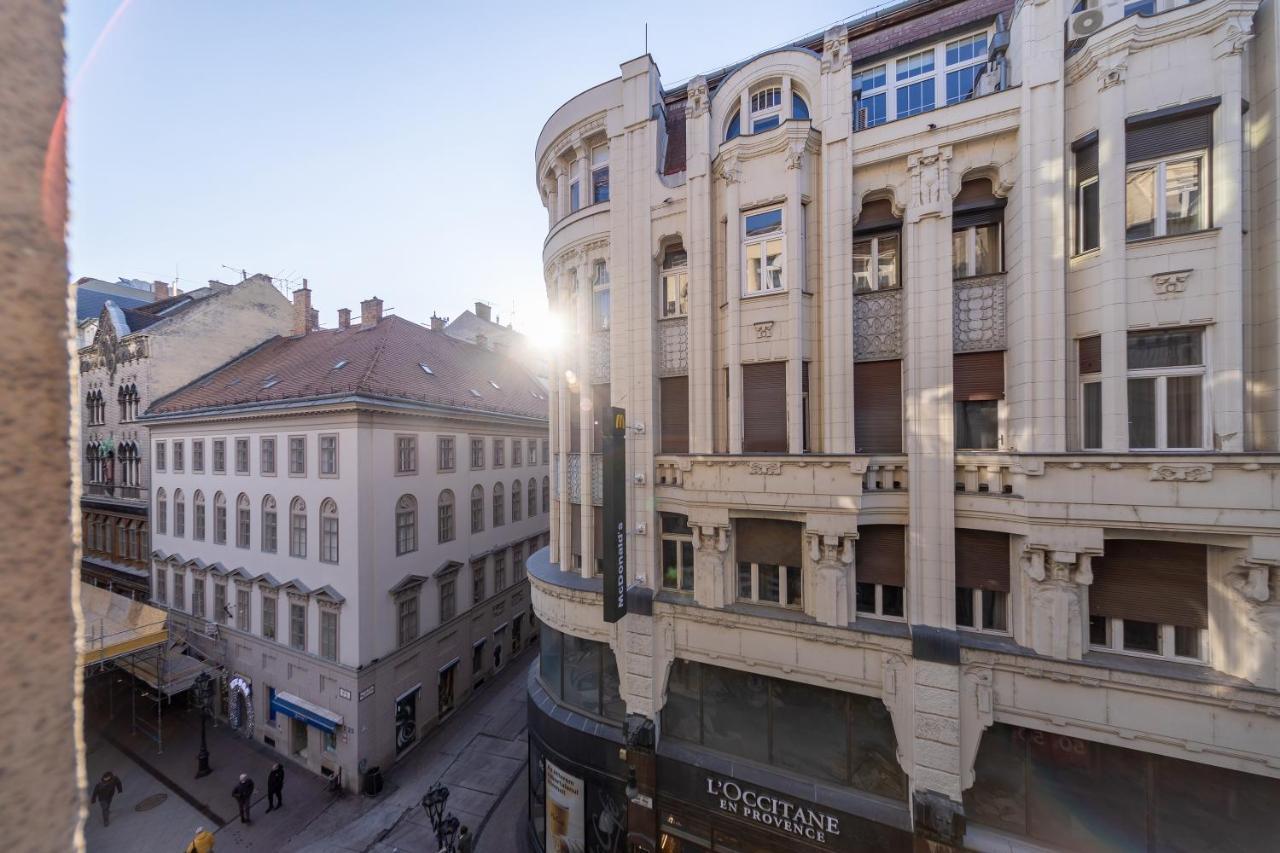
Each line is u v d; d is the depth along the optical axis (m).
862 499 9.70
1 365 1.06
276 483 19.62
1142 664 8.20
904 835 9.20
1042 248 8.83
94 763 18.41
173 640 21.38
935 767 9.08
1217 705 7.66
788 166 10.52
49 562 1.11
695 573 11.14
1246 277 8.01
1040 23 8.99
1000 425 9.69
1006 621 9.30
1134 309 8.30
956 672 9.02
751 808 10.26
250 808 16.02
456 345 30.19
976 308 9.86
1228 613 7.80
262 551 19.91
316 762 17.84
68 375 1.17
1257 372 7.97
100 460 27.39
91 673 19.34
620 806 11.55
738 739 10.90
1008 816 9.03
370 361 20.80
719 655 10.80
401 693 18.67
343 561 17.73
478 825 14.99
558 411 14.30
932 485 9.52
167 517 23.45
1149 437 8.30
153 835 14.98
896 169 10.08
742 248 11.02
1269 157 7.80
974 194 9.89
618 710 12.09
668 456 11.48
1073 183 8.92
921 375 9.68
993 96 9.29
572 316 13.84
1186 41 8.07
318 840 14.65
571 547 13.67
